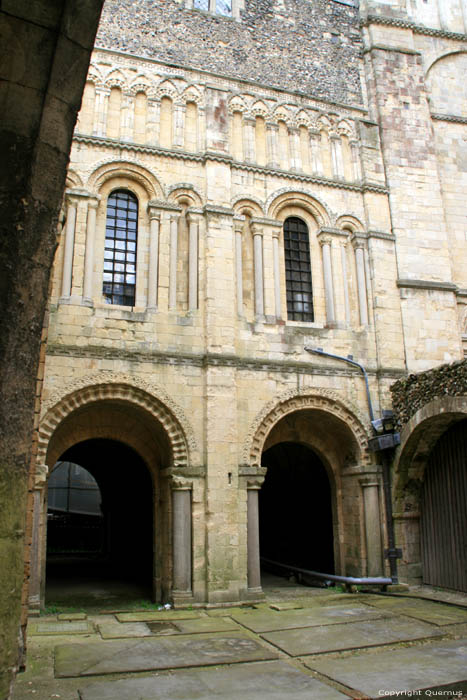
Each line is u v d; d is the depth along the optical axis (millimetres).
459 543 14797
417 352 18062
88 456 24547
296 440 17625
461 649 9734
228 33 19391
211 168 17109
